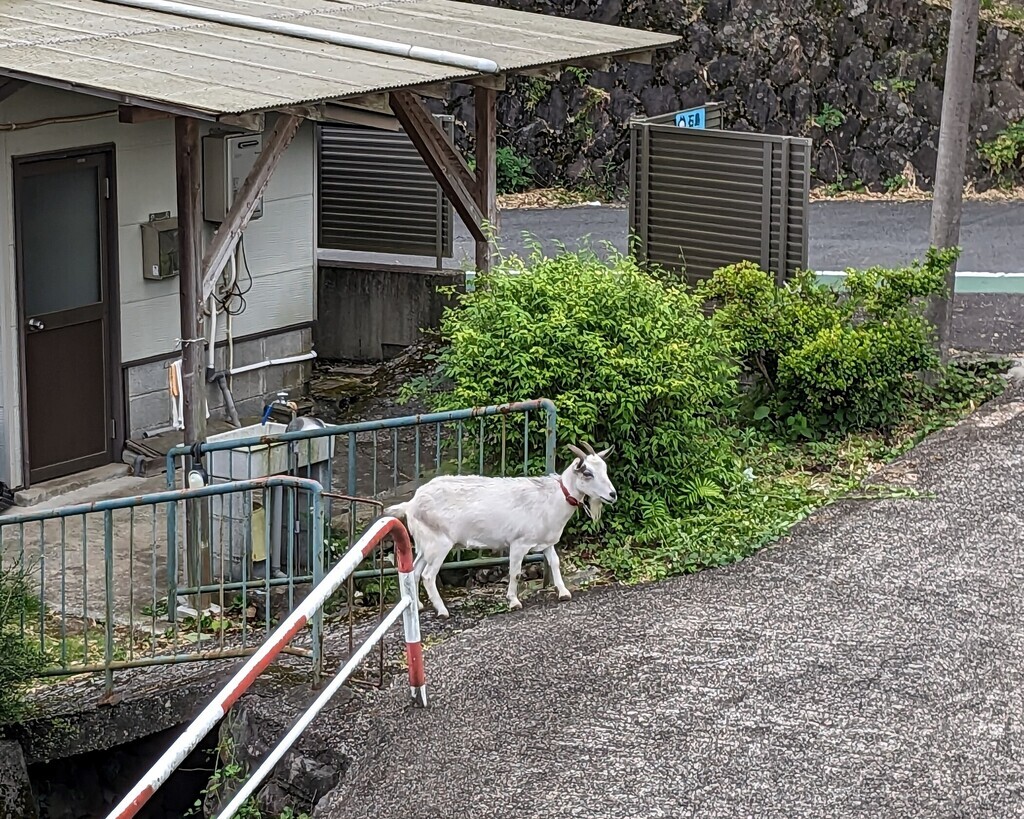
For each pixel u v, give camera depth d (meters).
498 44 10.04
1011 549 7.83
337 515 9.02
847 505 8.58
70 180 10.19
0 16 9.88
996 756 5.76
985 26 17.91
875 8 18.14
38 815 6.98
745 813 5.44
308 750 6.25
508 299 8.84
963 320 12.11
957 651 6.67
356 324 13.04
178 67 8.53
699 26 18.67
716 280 10.11
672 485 8.62
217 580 8.49
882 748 5.85
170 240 10.83
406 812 5.62
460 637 7.13
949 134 10.18
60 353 10.33
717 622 7.07
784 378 9.76
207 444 8.13
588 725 6.12
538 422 8.41
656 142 11.48
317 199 12.18
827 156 18.42
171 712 7.01
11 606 7.41
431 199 13.23
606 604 7.41
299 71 8.62
